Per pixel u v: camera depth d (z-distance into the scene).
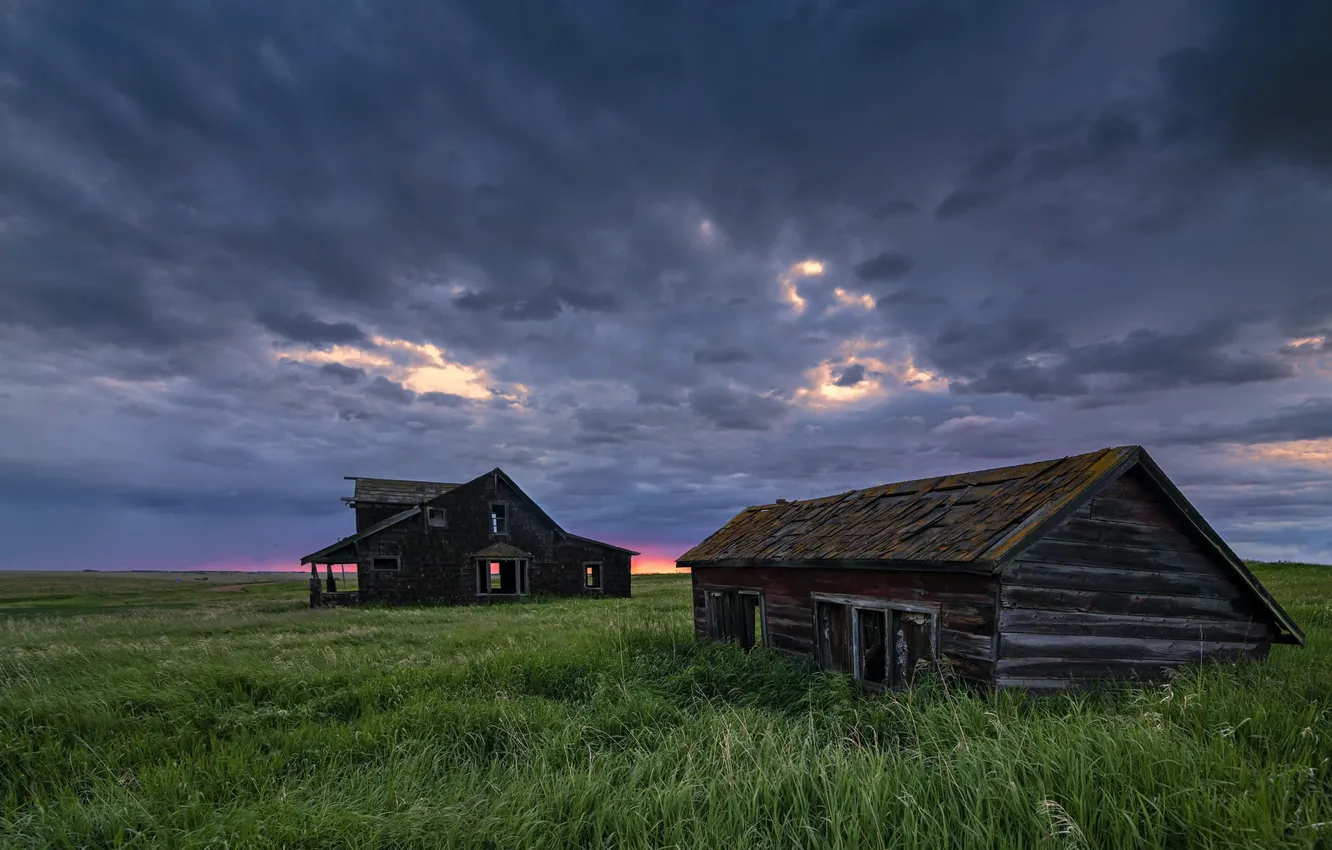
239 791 6.26
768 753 6.02
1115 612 8.62
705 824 4.91
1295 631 9.55
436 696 9.27
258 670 11.24
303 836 5.00
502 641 15.73
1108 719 6.07
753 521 17.19
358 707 9.48
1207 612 9.27
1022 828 4.43
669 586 51.16
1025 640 8.06
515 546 38.88
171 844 5.20
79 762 7.20
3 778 6.85
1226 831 4.15
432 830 5.20
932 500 11.59
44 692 9.56
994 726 6.11
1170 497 8.96
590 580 42.22
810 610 11.75
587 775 5.89
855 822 4.57
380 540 35.84
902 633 9.65
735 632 14.70
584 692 10.05
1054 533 8.39
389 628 20.23
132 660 12.89
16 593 55.09
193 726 8.48
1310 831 4.00
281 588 61.34
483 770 6.85
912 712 7.19
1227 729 5.65
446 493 37.62
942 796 4.99
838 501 14.83
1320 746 5.43
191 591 56.88
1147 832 4.25
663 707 8.30
